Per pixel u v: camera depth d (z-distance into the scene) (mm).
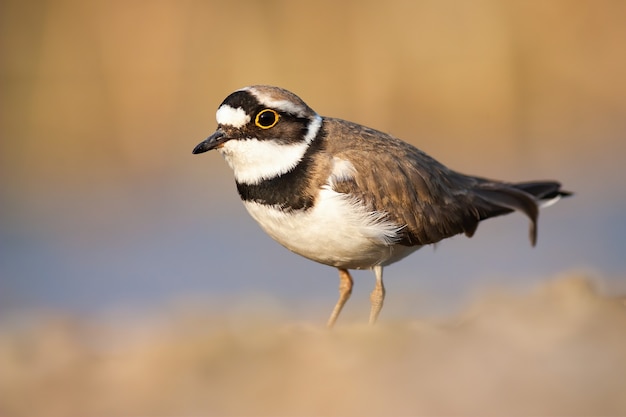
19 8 21219
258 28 21500
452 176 10125
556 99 21688
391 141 9703
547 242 17750
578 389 5898
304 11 21562
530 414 5734
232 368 7074
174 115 21453
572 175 20891
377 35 21609
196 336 8406
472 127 21625
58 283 17266
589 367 6117
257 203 9203
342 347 7027
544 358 6332
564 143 21500
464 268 16344
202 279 16922
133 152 21469
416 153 9828
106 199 20953
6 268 18203
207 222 19641
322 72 21609
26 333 11117
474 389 6059
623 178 20500
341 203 8961
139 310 14477
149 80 21453
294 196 9055
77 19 21328
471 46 21547
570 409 5738
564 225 18766
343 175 9078
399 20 21625
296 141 9133
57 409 6941
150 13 21359
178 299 15297
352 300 14508
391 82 21625
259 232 19109
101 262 18250
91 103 21500
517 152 21500
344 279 9898
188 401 6707
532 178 21219
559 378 6039
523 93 21562
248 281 16531
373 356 6750
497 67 21438
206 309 12969
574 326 6867
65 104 21453
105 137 21516
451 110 21641
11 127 21344
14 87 21328
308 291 15664
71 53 21391
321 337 7410
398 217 9359
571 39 21609
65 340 10117
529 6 21625
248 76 21469
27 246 19156
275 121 9062
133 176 21375
